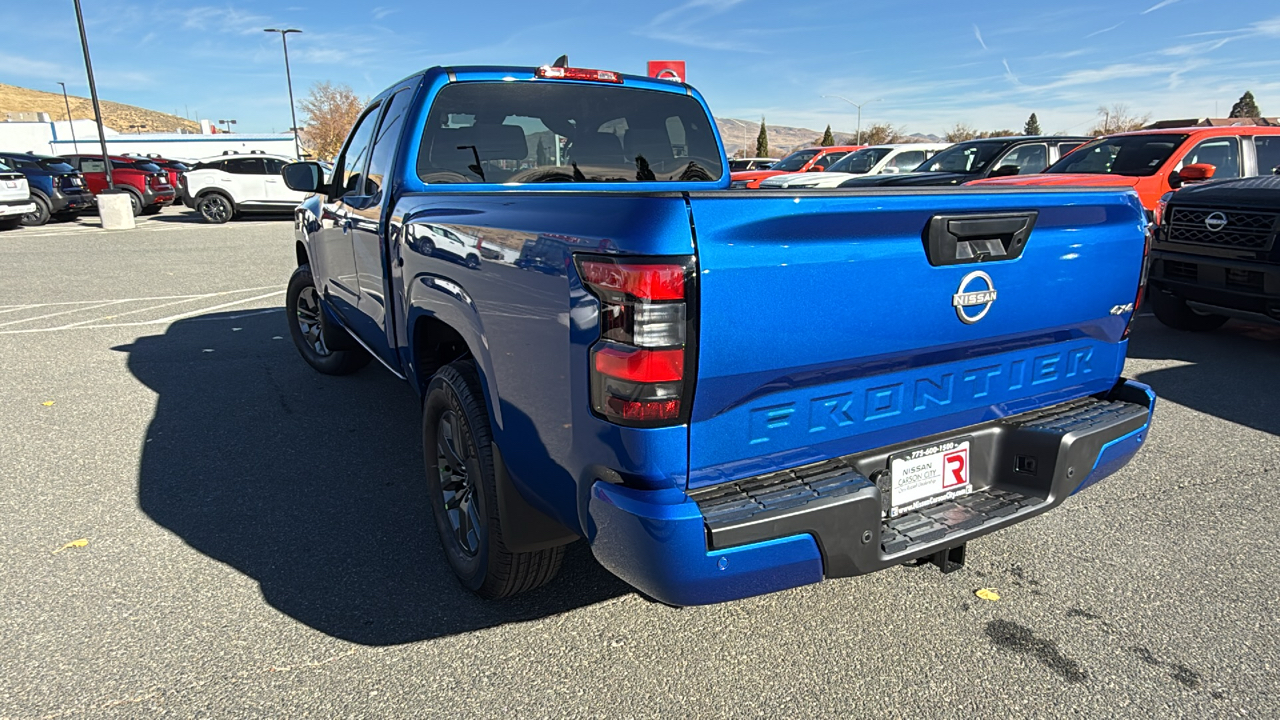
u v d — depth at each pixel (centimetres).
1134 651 249
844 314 195
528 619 268
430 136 335
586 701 228
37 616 268
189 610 272
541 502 224
